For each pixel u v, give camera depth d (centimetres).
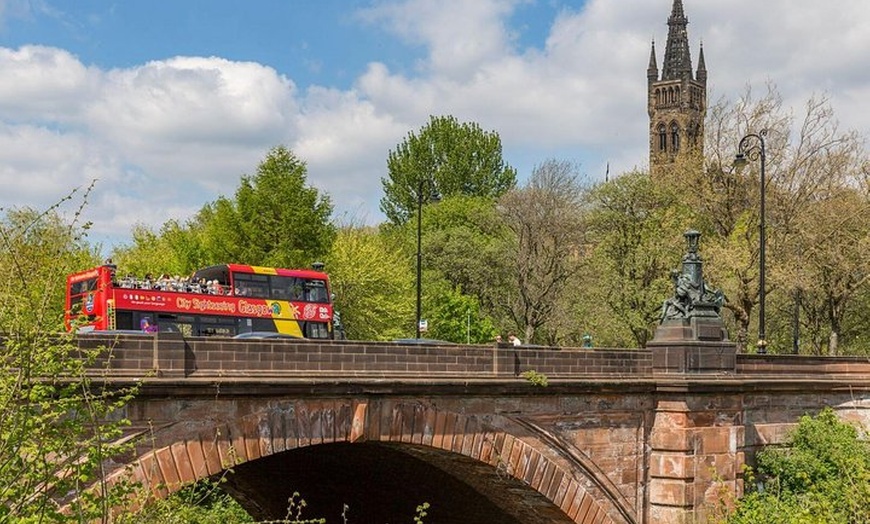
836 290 6378
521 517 3450
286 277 4147
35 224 1505
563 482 3170
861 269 6247
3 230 1453
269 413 2447
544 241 8088
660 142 14875
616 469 3300
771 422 3797
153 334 2238
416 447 2883
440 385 2784
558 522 3306
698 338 3456
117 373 2159
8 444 1416
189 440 2300
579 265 7769
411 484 3672
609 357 3306
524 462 3056
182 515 1833
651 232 7156
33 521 1423
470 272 8769
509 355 3016
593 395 3234
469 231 9188
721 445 3441
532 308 8062
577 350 3209
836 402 4072
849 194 6125
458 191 10469
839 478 3388
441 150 10719
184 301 3734
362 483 3869
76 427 1537
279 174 6041
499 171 10906
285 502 4303
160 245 7606
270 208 5969
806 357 3994
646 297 6856
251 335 3056
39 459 1477
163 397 2234
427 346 2814
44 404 1484
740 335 5928
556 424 3144
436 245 8981
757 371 3772
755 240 5894
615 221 7262
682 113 14712
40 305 1461
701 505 3366
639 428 3369
